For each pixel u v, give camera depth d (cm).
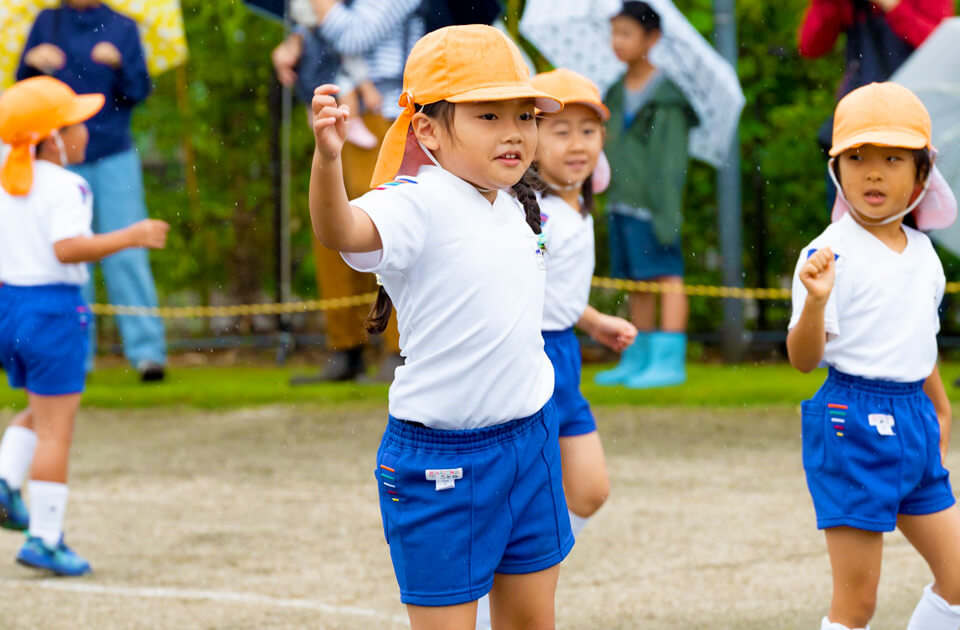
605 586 672
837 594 541
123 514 837
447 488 436
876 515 524
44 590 677
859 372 536
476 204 441
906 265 546
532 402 447
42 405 727
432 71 434
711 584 671
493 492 438
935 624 537
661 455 975
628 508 827
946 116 990
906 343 537
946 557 533
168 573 706
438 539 438
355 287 1247
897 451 527
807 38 1071
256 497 875
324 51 1123
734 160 1314
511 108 434
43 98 742
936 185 568
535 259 455
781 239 1417
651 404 1158
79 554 747
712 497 852
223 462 979
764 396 1166
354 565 717
